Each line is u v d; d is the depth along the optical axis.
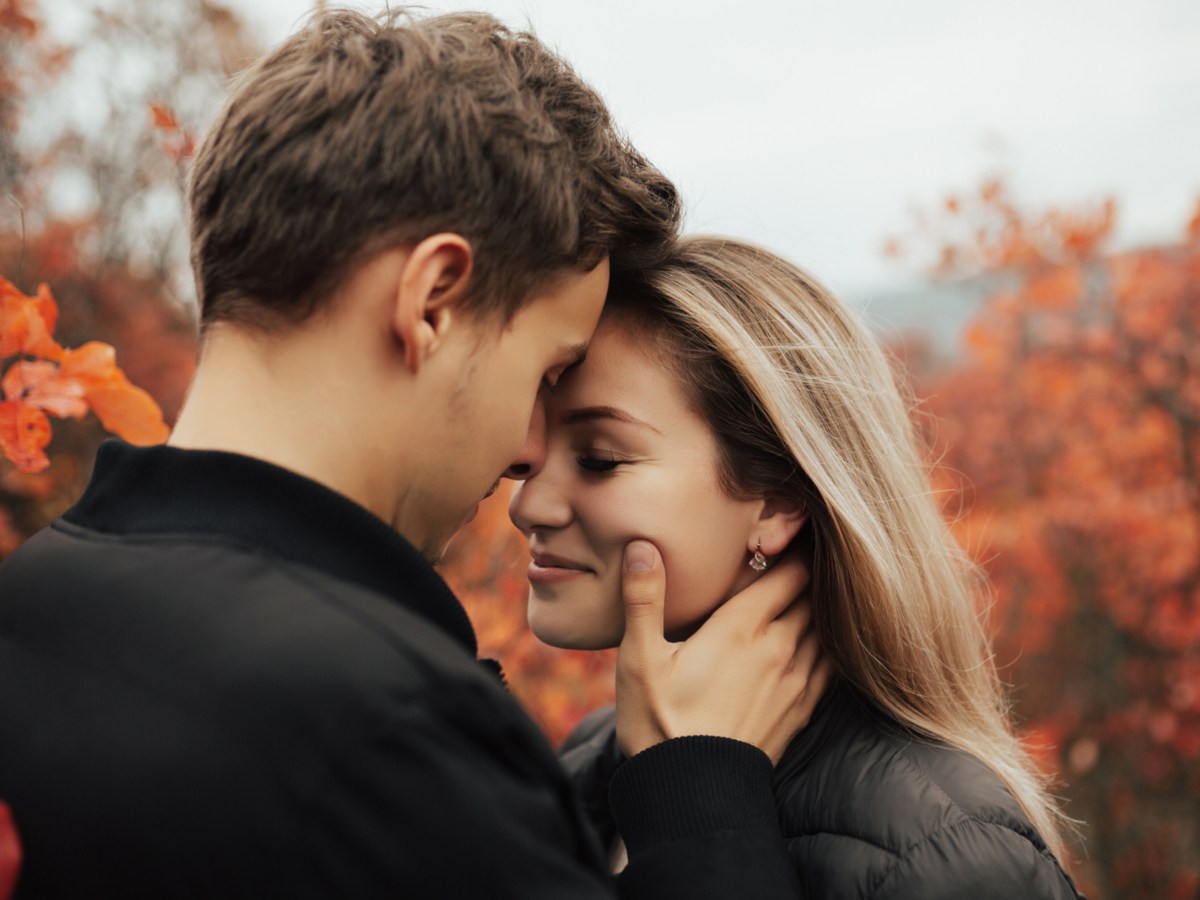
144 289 4.32
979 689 1.67
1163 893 6.36
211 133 1.07
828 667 1.56
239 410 1.00
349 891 0.79
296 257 0.98
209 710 0.83
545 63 1.17
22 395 1.51
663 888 1.20
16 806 0.87
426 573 0.98
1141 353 7.23
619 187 1.22
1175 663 6.45
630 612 1.43
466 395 1.06
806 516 1.55
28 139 3.71
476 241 1.03
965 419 8.93
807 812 1.40
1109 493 6.85
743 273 1.56
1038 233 8.16
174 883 0.81
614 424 1.46
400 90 1.01
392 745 0.81
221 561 0.90
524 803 0.87
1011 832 1.27
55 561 0.99
